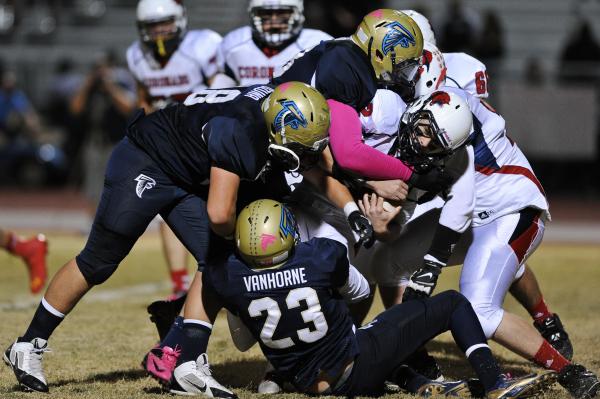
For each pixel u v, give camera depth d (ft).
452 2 162.91
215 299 49.44
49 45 207.31
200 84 83.71
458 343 48.60
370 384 47.91
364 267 56.24
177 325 50.19
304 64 52.95
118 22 210.79
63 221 142.10
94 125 126.82
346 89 51.39
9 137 182.09
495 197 54.13
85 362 58.39
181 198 50.98
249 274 46.83
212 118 48.26
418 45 52.95
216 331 68.74
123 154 50.67
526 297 59.36
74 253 110.11
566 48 163.53
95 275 50.93
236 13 192.95
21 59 190.39
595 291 89.20
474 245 54.03
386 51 52.21
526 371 58.08
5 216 147.95
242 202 50.60
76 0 213.46
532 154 158.30
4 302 81.35
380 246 55.93
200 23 192.54
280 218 46.39
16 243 76.64
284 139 47.32
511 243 53.67
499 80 158.71
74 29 209.36
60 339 64.85
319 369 47.39
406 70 53.06
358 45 52.95
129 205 49.93
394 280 57.11
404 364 51.49
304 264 46.62
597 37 197.98
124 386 52.19
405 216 53.98
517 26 200.75
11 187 183.21
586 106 156.35
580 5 200.34
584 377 48.39
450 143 49.65
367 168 50.72
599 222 145.07
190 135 49.14
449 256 51.39
